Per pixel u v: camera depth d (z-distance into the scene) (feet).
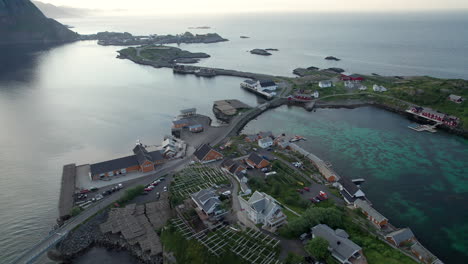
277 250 183.21
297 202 236.02
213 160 314.76
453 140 372.38
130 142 373.81
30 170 311.27
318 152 342.85
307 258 177.58
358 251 180.24
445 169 305.53
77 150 352.69
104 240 211.00
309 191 260.62
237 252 181.06
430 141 370.12
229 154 325.83
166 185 272.72
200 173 286.25
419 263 179.01
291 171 291.58
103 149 355.36
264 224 205.87
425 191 269.64
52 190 277.85
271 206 205.36
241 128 419.74
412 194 265.75
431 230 222.89
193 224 209.56
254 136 364.17
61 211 237.25
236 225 206.69
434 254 201.46
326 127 418.51
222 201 235.40
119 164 295.48
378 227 216.74
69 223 224.53
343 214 221.66
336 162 320.50
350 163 318.04
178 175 283.59
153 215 229.66
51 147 360.07
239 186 261.44
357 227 207.82
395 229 216.54
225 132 392.27
